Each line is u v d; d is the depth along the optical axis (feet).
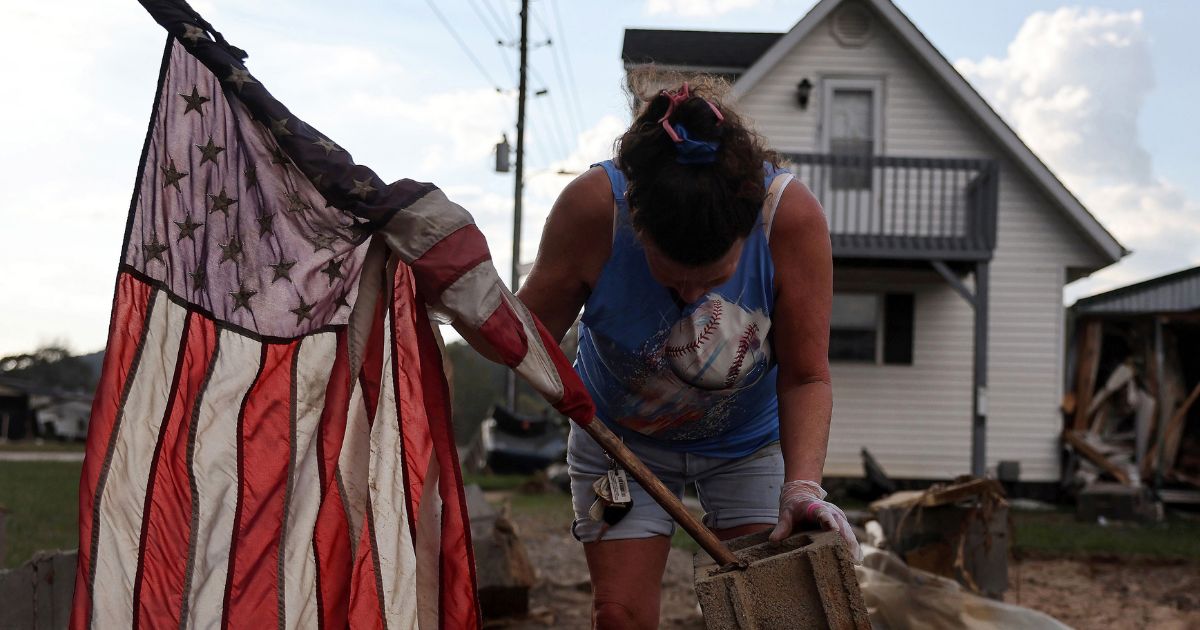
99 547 7.85
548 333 8.35
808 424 8.53
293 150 8.27
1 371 247.91
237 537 8.20
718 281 8.38
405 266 9.02
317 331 8.64
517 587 19.75
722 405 9.15
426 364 8.60
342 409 8.59
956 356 59.57
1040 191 59.21
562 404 8.19
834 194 57.93
